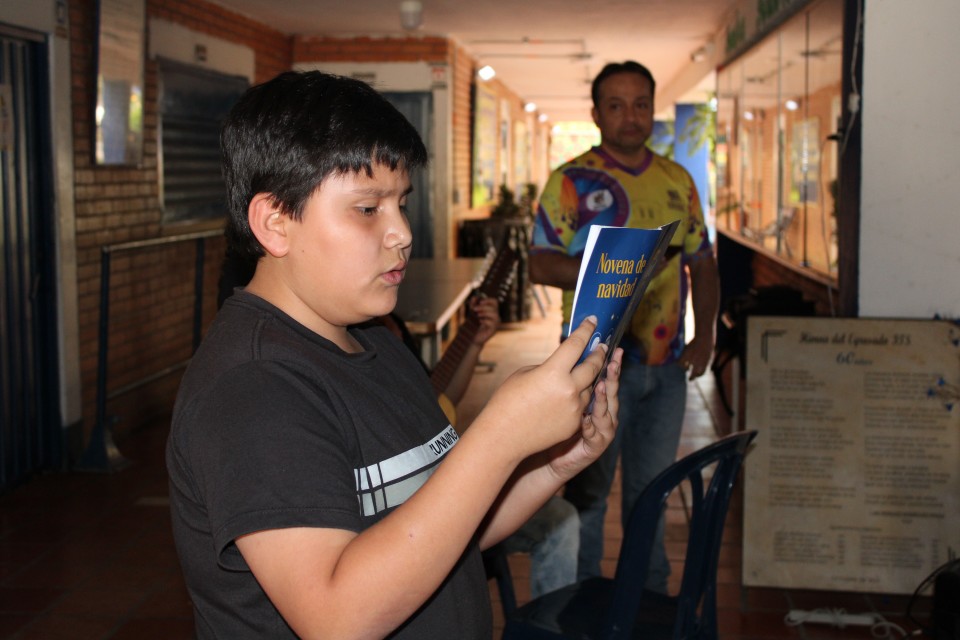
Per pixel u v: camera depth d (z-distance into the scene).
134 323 6.08
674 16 8.23
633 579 2.11
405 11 7.21
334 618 0.87
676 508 4.59
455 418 2.40
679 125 14.08
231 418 0.93
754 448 3.41
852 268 3.62
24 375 4.97
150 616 3.51
